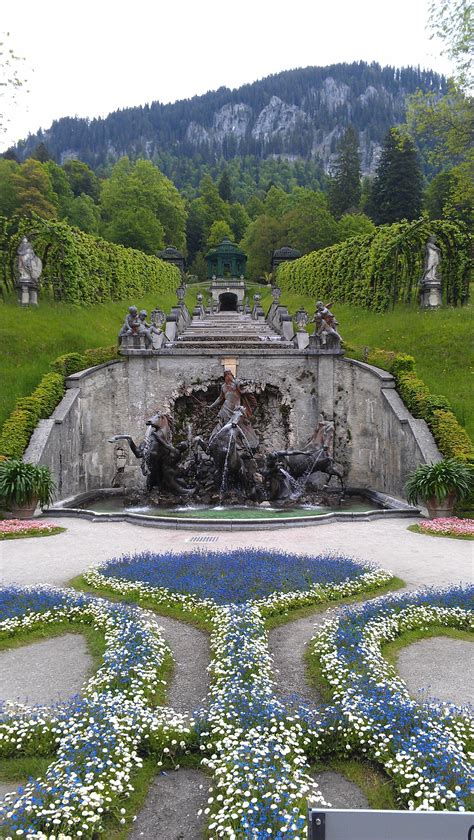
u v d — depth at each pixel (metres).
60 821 4.02
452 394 21.42
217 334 36.31
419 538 13.48
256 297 51.44
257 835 3.80
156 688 6.16
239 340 32.41
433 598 8.59
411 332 27.11
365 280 34.47
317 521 15.42
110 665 6.36
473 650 7.28
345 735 5.17
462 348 24.53
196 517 15.52
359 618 7.85
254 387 23.08
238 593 8.83
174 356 22.84
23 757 5.01
